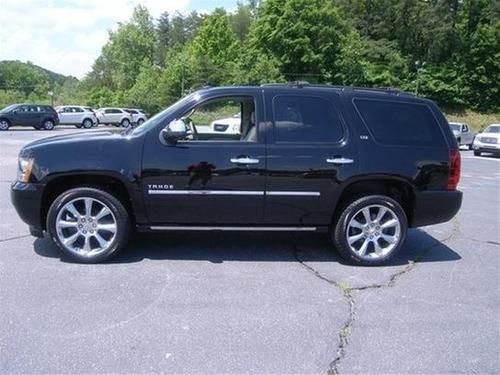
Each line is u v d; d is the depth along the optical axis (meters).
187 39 99.56
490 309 4.02
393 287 4.46
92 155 4.68
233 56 60.19
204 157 4.73
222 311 3.81
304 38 49.19
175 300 3.99
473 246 5.95
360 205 4.95
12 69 93.50
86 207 4.79
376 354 3.24
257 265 4.93
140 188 4.73
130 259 4.98
